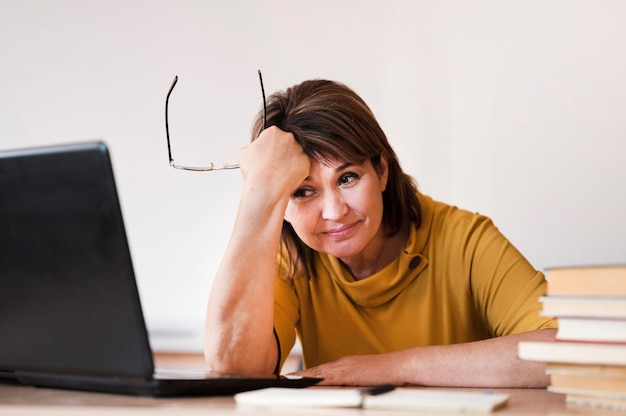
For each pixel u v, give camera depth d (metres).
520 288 1.63
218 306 1.46
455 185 2.96
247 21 3.21
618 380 0.99
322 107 1.58
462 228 1.76
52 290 1.06
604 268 1.02
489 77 2.92
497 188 2.93
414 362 1.36
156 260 3.33
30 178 1.02
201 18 3.27
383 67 3.04
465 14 2.94
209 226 3.27
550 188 2.88
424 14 2.98
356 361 1.40
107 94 3.40
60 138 3.47
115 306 1.02
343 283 1.76
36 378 1.19
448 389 1.29
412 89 3.00
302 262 1.79
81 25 3.42
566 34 2.85
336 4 3.09
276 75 3.18
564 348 1.03
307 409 0.97
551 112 2.87
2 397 1.12
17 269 1.08
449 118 2.97
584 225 2.85
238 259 1.48
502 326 1.63
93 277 1.02
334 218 1.58
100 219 0.99
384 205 1.74
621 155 2.81
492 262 1.68
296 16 3.14
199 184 3.28
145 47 3.34
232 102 3.24
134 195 3.36
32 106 3.50
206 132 3.27
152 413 0.93
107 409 0.96
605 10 2.81
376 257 1.77
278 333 1.64
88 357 1.07
